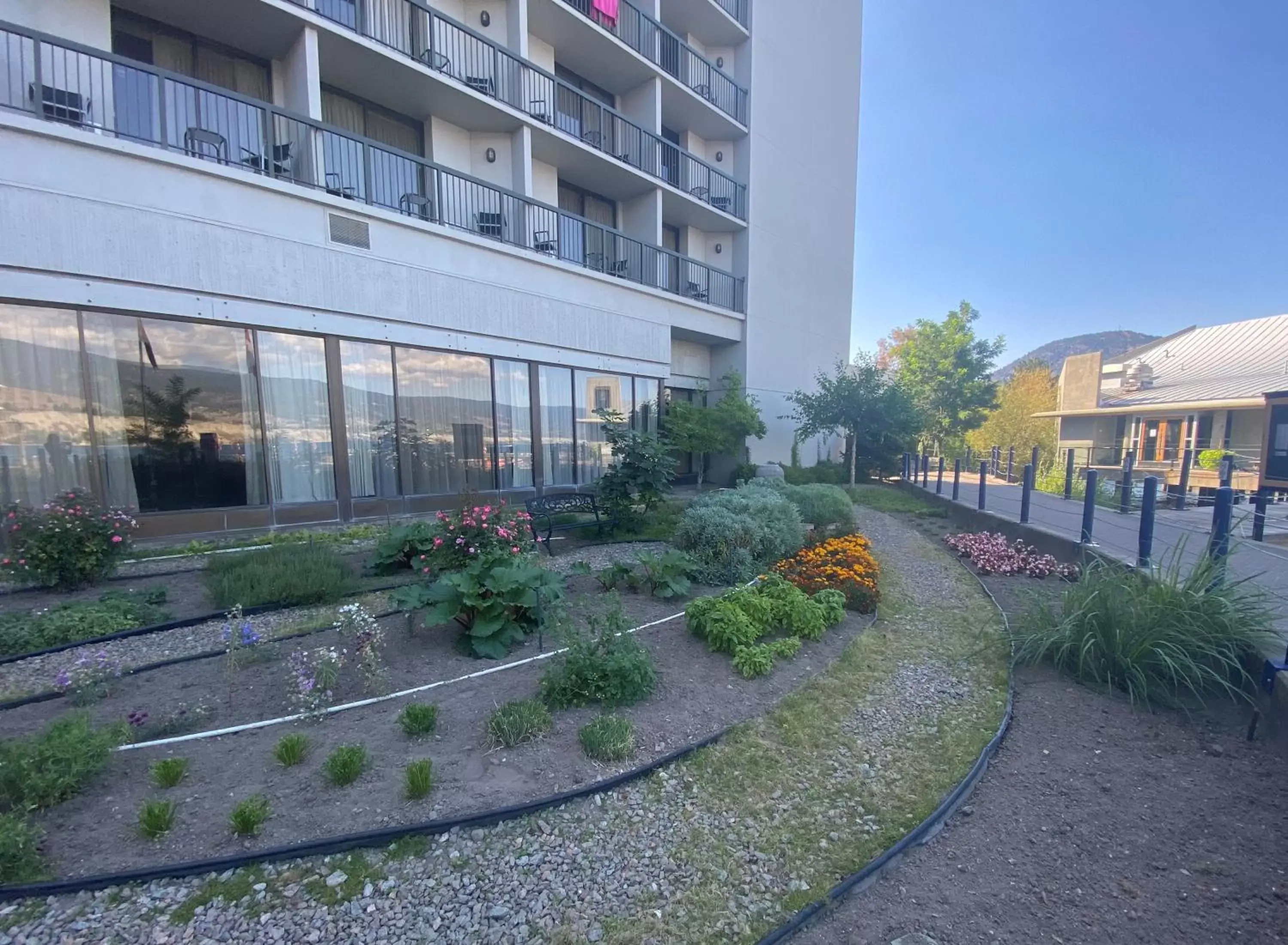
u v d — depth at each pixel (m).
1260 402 17.52
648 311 14.58
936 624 5.58
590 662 3.66
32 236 6.46
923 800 2.96
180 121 8.26
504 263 11.17
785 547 7.19
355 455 9.27
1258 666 3.78
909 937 2.18
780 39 18.42
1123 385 26.86
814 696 3.92
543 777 2.87
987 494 14.30
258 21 8.45
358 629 3.99
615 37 13.35
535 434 11.90
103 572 5.71
